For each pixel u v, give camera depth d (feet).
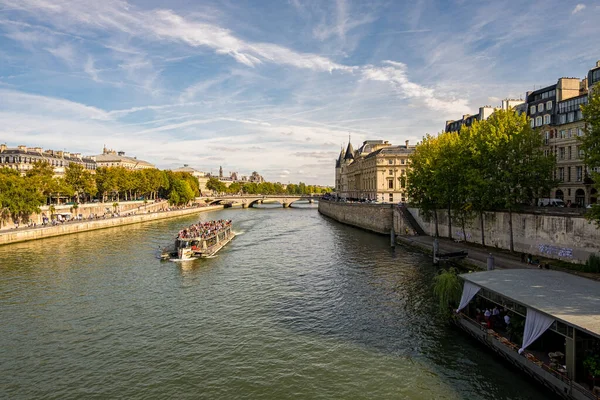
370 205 294.46
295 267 168.04
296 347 89.97
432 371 78.59
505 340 79.56
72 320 107.96
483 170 161.99
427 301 118.21
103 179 396.78
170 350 89.51
